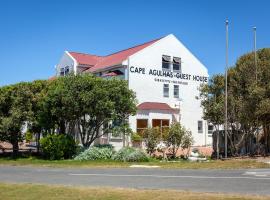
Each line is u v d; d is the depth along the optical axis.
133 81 36.97
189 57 41.09
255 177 17.03
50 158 29.67
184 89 40.41
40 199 11.62
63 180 16.89
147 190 13.21
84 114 30.14
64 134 30.69
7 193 12.79
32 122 31.91
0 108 32.12
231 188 13.68
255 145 31.41
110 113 30.03
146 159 27.11
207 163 24.17
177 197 11.64
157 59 38.78
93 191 13.01
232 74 32.06
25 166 25.17
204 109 31.53
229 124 30.67
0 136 31.59
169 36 39.88
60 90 29.42
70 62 44.94
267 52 34.75
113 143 35.47
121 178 17.31
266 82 30.09
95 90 29.39
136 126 35.81
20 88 31.48
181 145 29.70
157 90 38.50
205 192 12.72
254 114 28.55
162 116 37.31
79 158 28.12
